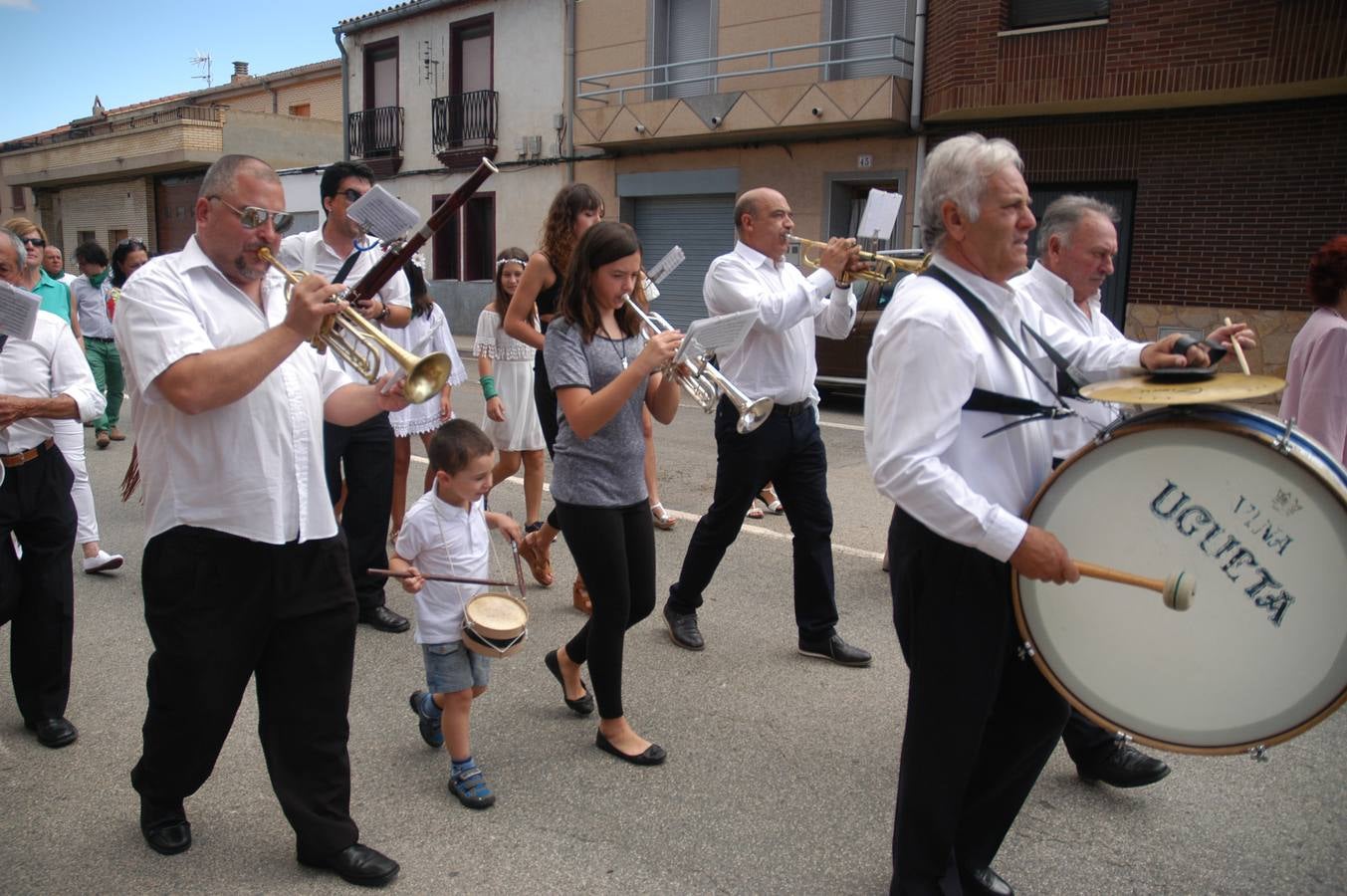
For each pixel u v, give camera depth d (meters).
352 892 2.70
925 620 2.32
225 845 2.91
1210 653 2.10
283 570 2.61
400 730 3.64
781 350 4.03
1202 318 11.71
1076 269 3.26
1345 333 3.53
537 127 18.16
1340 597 1.95
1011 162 2.20
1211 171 11.47
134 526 6.29
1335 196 10.77
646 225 17.09
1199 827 3.04
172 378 2.34
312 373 2.71
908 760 2.39
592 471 3.22
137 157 24.67
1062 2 11.75
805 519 4.19
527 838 2.97
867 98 13.23
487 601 3.13
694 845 2.94
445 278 20.28
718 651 4.35
